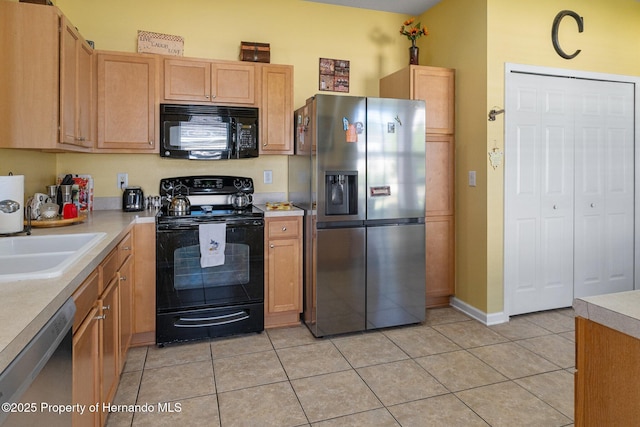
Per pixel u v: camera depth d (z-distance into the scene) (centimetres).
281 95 322
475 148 320
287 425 190
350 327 297
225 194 336
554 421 192
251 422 192
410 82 329
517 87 316
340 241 291
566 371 240
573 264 344
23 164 242
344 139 288
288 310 307
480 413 198
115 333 197
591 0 337
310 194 295
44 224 220
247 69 311
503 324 314
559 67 327
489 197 311
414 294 313
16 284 114
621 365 94
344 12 371
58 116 210
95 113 280
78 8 307
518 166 320
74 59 234
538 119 324
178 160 331
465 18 328
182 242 275
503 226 316
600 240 352
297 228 306
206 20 334
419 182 309
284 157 357
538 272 332
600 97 346
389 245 304
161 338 274
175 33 327
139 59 289
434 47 369
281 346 277
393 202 303
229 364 250
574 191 340
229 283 288
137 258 267
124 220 253
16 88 203
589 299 104
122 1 315
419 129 307
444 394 215
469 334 296
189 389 221
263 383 227
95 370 153
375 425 189
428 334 297
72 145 235
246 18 344
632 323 89
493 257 314
